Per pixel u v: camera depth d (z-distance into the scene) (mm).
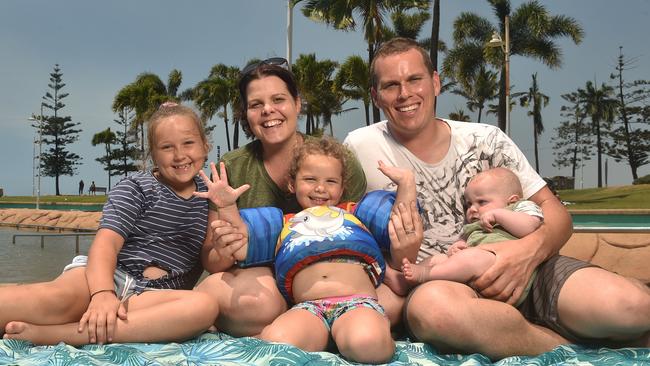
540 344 2785
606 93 64062
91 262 3037
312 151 3426
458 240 3613
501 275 2951
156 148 3391
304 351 2504
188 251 3432
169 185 3461
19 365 2387
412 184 3162
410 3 24297
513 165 3648
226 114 49188
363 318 2697
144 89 54906
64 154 69625
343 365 2432
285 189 3740
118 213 3242
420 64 3574
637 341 2770
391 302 3191
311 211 3262
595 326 2695
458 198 3672
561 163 71688
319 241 3068
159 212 3352
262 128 3660
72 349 2664
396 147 3723
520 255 2984
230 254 3113
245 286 3102
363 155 3775
